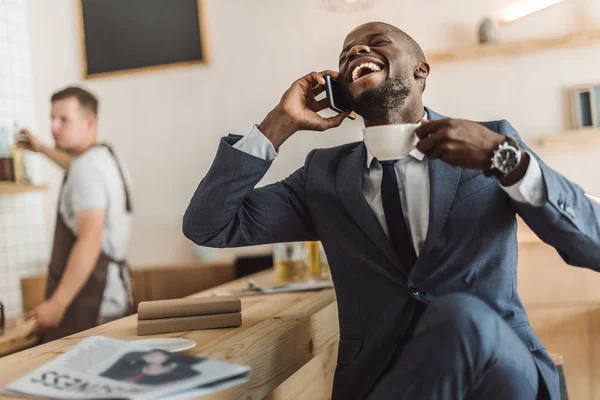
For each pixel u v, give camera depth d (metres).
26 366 1.06
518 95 2.71
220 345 1.16
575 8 2.64
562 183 1.11
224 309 1.35
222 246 1.44
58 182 3.25
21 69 3.23
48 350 1.20
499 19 2.72
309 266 2.21
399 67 1.29
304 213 1.47
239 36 3.00
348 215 1.34
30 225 3.21
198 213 1.36
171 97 3.09
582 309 2.23
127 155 3.15
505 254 1.23
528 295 2.27
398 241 1.27
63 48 3.24
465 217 1.23
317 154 1.49
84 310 2.35
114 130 3.17
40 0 3.26
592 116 2.59
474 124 1.08
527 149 1.24
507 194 1.22
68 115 2.44
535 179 1.08
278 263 2.23
